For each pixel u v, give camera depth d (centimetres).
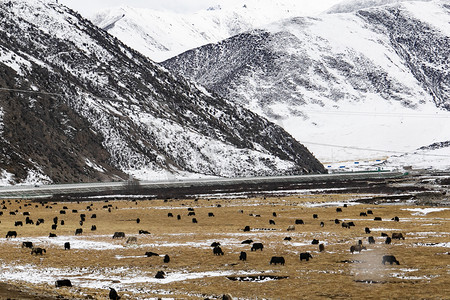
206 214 9762
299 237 6375
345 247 5450
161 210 10656
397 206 11094
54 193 14800
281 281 3994
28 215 9775
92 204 11906
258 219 8875
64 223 8425
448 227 7275
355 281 3925
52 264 4709
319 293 3616
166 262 4778
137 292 3691
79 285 3891
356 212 9956
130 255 5144
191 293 3675
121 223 8500
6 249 5428
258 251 5266
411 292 3572
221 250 5125
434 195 12950
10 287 3294
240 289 3778
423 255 4900
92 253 5247
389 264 4509
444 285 3734
